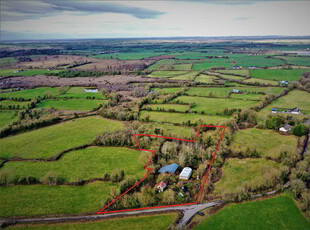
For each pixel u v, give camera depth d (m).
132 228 53.25
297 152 82.38
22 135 104.94
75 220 56.12
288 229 51.97
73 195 65.25
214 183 68.81
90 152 88.69
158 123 114.25
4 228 54.31
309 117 116.19
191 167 77.50
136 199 61.72
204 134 97.88
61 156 86.19
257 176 71.19
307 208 56.78
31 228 54.19
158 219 55.44
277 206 58.53
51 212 58.94
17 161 83.25
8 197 64.81
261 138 96.50
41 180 70.69
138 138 95.19
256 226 52.78
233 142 93.25
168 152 83.31
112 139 93.62
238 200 60.56
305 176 66.56
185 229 51.28
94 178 72.62
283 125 105.31
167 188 67.00
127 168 77.31
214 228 52.34
